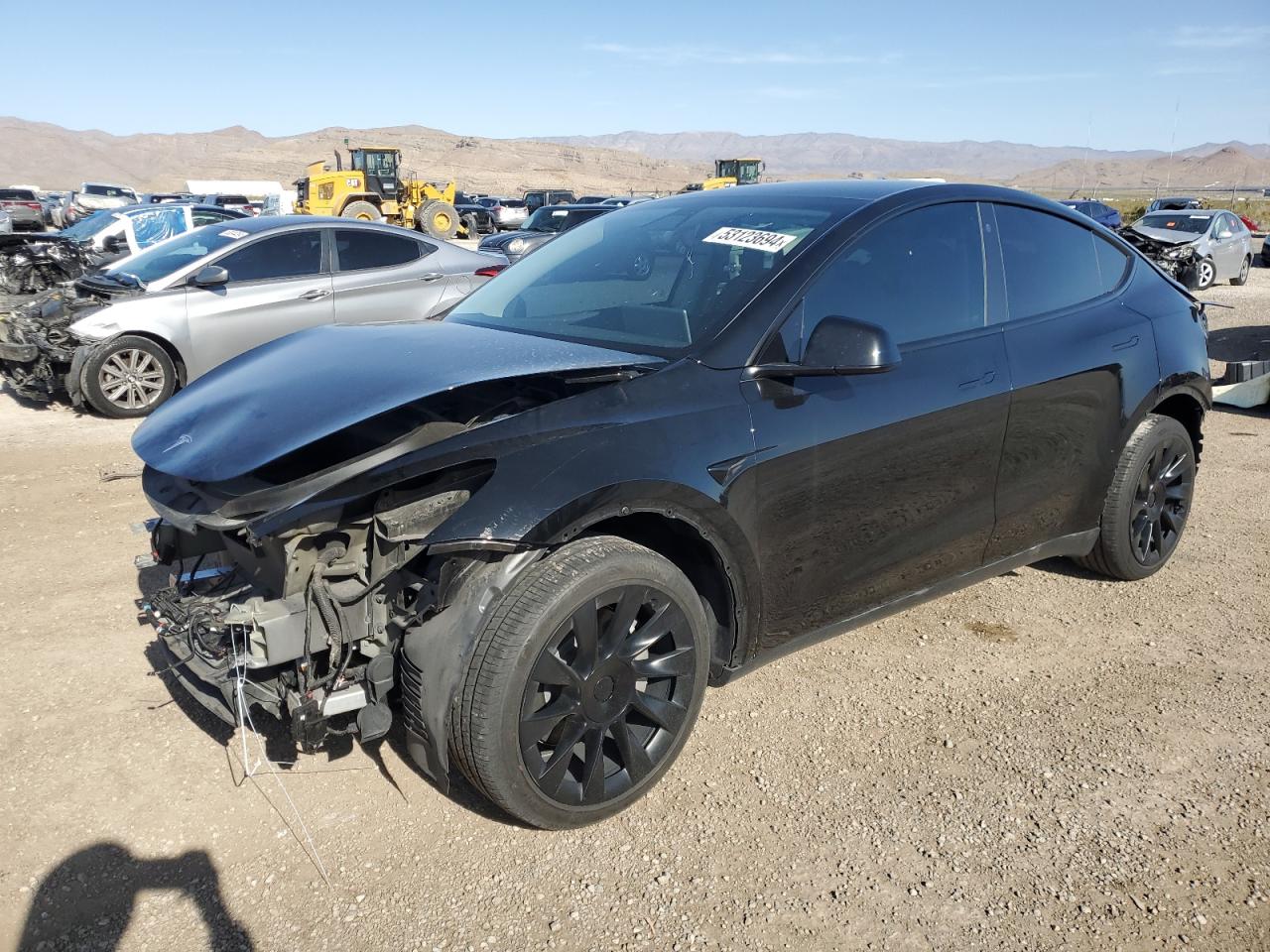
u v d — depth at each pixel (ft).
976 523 11.53
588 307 10.93
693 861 8.54
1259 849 8.75
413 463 7.96
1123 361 12.87
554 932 7.70
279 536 7.99
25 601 13.69
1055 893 8.17
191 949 7.48
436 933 7.67
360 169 116.88
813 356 9.20
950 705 11.20
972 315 11.34
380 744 10.27
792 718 10.87
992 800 9.41
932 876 8.38
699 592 9.80
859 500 10.16
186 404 10.18
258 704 8.40
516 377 8.61
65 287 27.61
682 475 8.70
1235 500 18.85
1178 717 10.98
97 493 19.13
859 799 9.42
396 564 8.02
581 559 8.32
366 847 8.67
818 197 11.35
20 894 8.00
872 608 11.01
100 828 8.84
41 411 27.45
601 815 8.89
